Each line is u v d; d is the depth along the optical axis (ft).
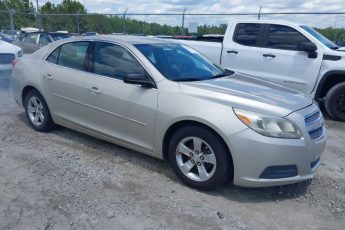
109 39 14.46
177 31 44.47
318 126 11.59
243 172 10.77
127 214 10.24
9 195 11.04
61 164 13.42
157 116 12.15
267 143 10.44
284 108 10.98
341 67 20.94
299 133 10.73
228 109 10.91
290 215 10.59
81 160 13.88
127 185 11.98
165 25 47.98
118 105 13.21
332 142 17.54
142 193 11.47
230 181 12.49
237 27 24.94
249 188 12.07
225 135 10.70
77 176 12.48
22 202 10.68
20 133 16.87
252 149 10.52
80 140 16.08
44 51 16.80
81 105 14.62
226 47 25.03
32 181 12.00
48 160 13.75
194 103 11.41
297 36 22.61
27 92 17.35
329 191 12.14
